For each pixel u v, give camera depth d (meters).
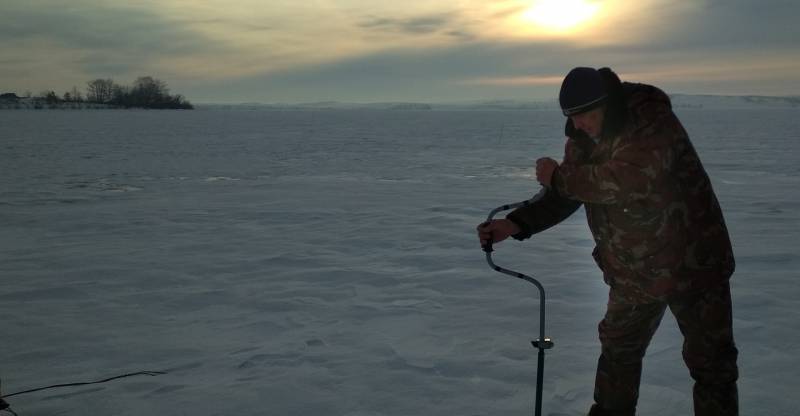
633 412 2.38
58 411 2.83
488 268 5.63
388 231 7.80
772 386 2.98
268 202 11.16
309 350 3.58
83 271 5.82
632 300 2.16
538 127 66.69
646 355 3.37
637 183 1.93
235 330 4.02
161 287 5.20
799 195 12.03
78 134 44.03
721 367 2.09
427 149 30.36
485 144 35.12
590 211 2.17
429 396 2.92
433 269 5.68
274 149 29.81
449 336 3.78
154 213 9.83
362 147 31.89
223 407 2.84
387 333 3.86
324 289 5.02
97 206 10.96
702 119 94.25
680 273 2.03
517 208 2.33
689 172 1.98
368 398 2.90
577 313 4.22
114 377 3.24
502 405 2.81
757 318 4.05
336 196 12.12
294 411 2.79
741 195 12.08
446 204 10.60
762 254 6.18
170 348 3.69
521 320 4.08
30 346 3.76
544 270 5.55
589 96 1.92
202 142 35.66
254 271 5.73
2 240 7.64
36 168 19.42
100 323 4.23
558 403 2.81
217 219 9.10
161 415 2.78
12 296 4.97
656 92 2.00
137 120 86.06
